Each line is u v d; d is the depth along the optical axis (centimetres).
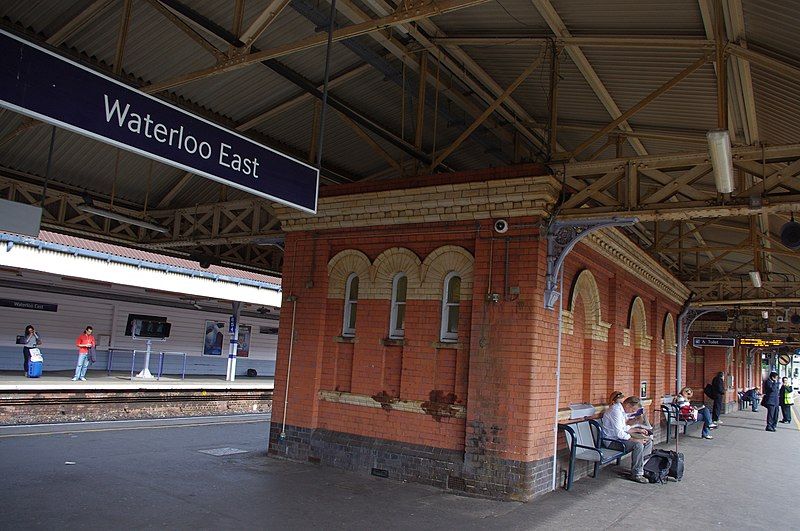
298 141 1338
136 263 1861
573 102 1091
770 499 976
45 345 2028
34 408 1392
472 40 910
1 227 830
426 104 1187
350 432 995
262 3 892
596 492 926
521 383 845
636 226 1634
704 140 1017
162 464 950
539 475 862
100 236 1403
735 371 3678
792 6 636
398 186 979
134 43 980
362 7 880
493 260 891
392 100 1209
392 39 930
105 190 1395
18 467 877
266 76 1095
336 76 1108
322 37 671
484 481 848
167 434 1284
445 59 999
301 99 1164
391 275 1005
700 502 915
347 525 686
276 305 2298
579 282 1045
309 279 1082
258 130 1270
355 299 1059
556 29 830
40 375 1783
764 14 673
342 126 1294
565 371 988
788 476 1216
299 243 1110
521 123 1224
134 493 763
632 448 1040
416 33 914
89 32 945
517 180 857
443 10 590
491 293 878
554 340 913
